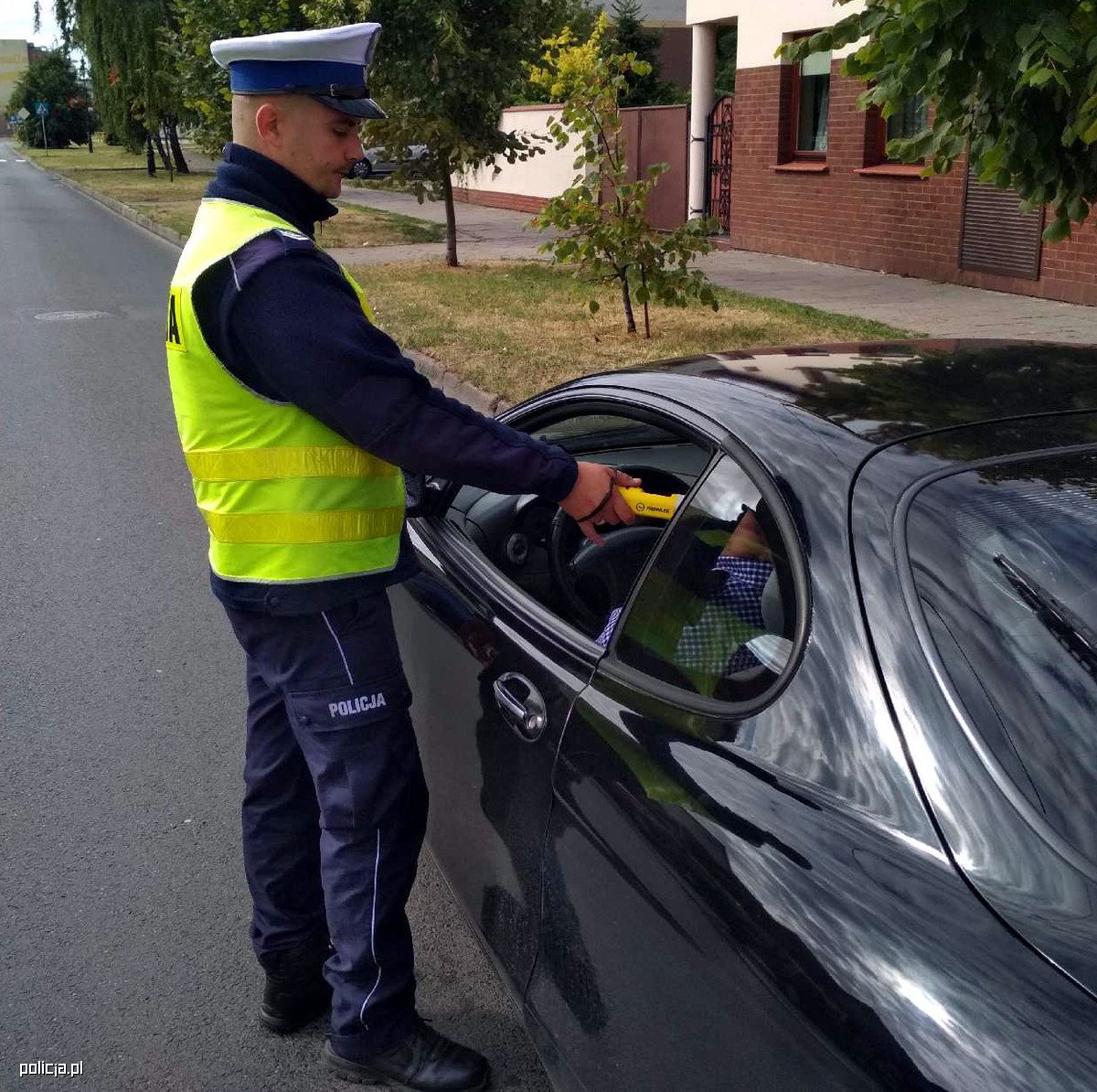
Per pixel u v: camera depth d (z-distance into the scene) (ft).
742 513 6.38
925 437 6.23
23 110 249.14
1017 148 14.11
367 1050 7.91
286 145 7.02
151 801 12.32
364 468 7.06
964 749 4.97
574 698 6.89
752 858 5.21
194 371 6.91
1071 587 5.46
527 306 38.37
